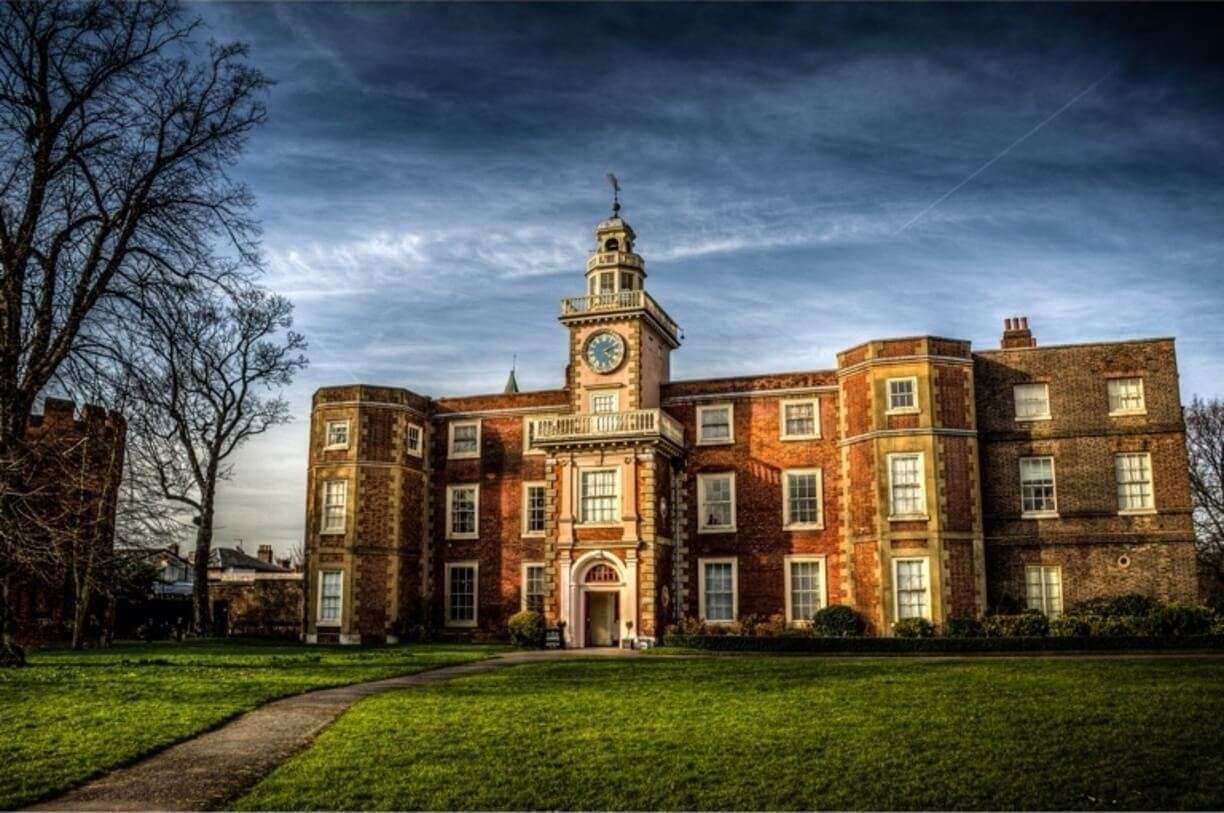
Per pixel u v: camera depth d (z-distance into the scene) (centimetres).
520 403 4522
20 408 2075
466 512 4522
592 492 3928
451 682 2097
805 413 4084
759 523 4050
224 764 1307
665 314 4528
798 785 1166
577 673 2269
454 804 1119
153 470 2131
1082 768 1201
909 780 1174
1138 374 3762
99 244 2234
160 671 2280
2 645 2369
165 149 2395
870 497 3759
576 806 1110
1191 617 3153
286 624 4909
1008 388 3859
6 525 1922
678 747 1343
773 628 3653
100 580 2311
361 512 4294
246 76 2484
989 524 3769
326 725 1559
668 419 4041
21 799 1131
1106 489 3712
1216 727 1376
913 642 3128
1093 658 2578
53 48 2219
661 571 3897
